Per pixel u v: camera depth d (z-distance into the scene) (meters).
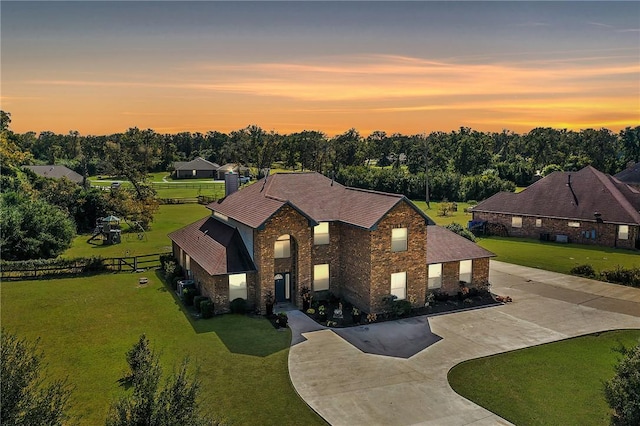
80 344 25.14
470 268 34.56
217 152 185.88
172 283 36.75
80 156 155.88
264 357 23.78
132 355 19.69
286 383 21.17
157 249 50.66
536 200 59.50
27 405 11.65
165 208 82.75
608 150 137.00
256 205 33.00
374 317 29.11
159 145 162.12
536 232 58.28
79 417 17.97
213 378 21.53
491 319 29.72
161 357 23.52
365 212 31.02
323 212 32.88
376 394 20.33
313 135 147.25
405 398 20.03
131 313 30.14
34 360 12.51
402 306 29.98
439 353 24.59
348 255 32.03
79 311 30.47
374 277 29.77
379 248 29.70
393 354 24.42
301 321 28.92
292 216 30.28
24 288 35.50
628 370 15.41
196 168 141.50
